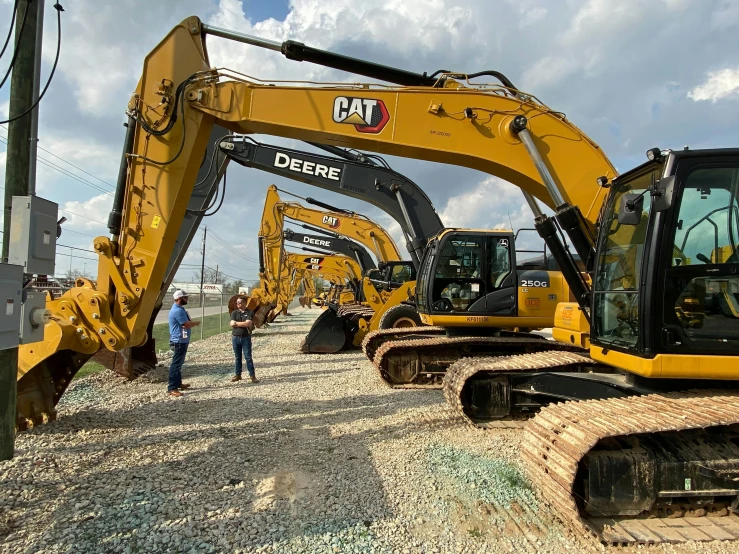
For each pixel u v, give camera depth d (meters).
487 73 5.70
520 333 8.69
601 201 5.35
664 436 3.63
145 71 5.52
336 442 5.39
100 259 5.51
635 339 3.98
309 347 12.65
